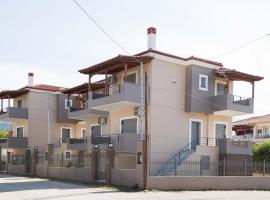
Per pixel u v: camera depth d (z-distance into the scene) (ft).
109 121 111.24
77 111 118.62
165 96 99.30
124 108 103.55
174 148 99.76
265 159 123.44
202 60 104.27
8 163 140.87
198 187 81.41
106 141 99.86
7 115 140.46
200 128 105.70
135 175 79.10
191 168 95.50
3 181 98.63
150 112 96.17
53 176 111.24
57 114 147.33
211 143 106.83
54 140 146.41
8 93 144.05
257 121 171.63
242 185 86.99
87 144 106.73
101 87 115.65
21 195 65.98
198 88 103.30
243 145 104.27
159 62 98.84
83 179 97.40
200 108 103.24
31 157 126.72
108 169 87.20
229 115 110.63
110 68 100.68
